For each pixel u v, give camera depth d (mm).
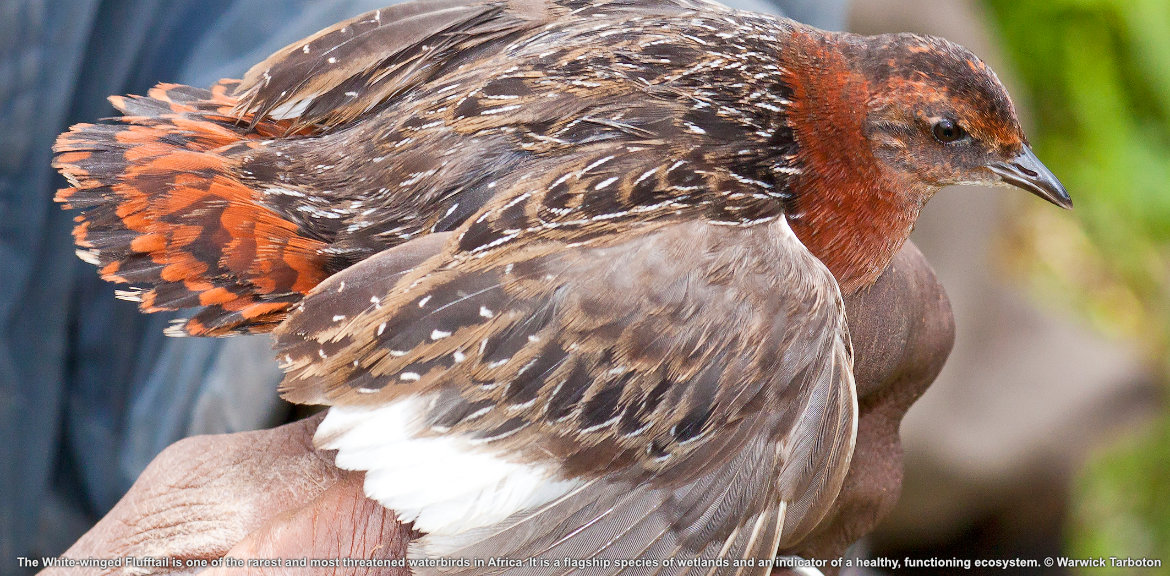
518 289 637
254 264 645
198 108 662
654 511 642
